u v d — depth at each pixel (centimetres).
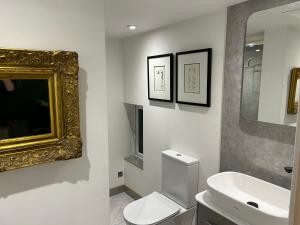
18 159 107
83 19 122
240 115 180
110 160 340
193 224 237
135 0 165
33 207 118
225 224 148
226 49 187
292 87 147
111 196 346
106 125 136
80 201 132
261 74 164
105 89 133
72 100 117
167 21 227
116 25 244
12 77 103
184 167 223
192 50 218
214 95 202
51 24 114
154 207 227
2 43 103
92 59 127
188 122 232
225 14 185
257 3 162
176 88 241
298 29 141
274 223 124
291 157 154
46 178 120
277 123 158
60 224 127
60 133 116
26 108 108
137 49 298
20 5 105
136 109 349
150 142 292
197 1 168
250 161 178
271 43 156
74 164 127
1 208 110
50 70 110
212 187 157
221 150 200
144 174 311
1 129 104
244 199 164
